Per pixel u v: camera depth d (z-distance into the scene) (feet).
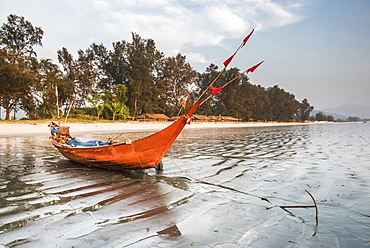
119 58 222.28
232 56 21.54
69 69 210.79
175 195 20.26
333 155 43.27
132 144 25.02
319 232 14.16
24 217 15.30
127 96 220.43
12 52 153.07
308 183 24.48
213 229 14.26
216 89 21.89
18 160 34.81
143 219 15.42
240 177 26.73
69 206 17.35
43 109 175.52
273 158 39.50
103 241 12.52
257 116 371.15
